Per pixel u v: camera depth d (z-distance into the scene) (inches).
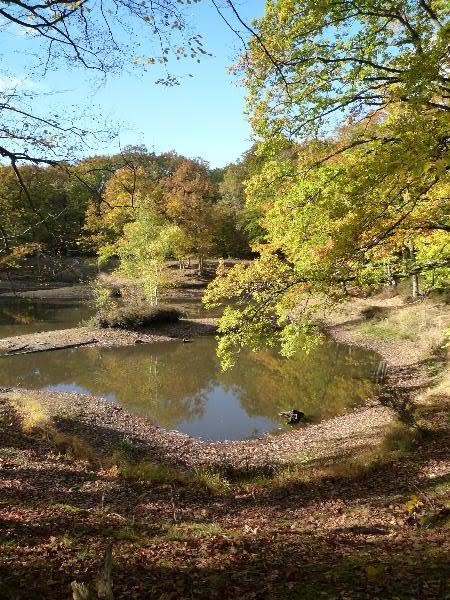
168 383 903.1
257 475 501.4
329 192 349.1
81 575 225.9
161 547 276.2
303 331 443.8
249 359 1057.5
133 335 1272.1
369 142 366.6
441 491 352.8
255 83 371.6
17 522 296.5
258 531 316.2
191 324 1400.1
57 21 207.8
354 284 410.6
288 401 783.1
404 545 262.8
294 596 201.0
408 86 275.1
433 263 440.8
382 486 399.9
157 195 2123.5
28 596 195.9
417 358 922.7
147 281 1489.9
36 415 621.0
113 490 417.1
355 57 372.2
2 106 234.5
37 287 2043.6
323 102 371.9
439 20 346.9
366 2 327.3
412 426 527.2
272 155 395.5
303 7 331.6
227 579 225.1
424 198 378.3
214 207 2347.4
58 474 437.7
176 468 519.8
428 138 270.8
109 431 629.0
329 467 480.4
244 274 441.1
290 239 394.3
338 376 895.1
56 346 1159.6
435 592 194.5
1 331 1322.6
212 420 713.6
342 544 277.4
